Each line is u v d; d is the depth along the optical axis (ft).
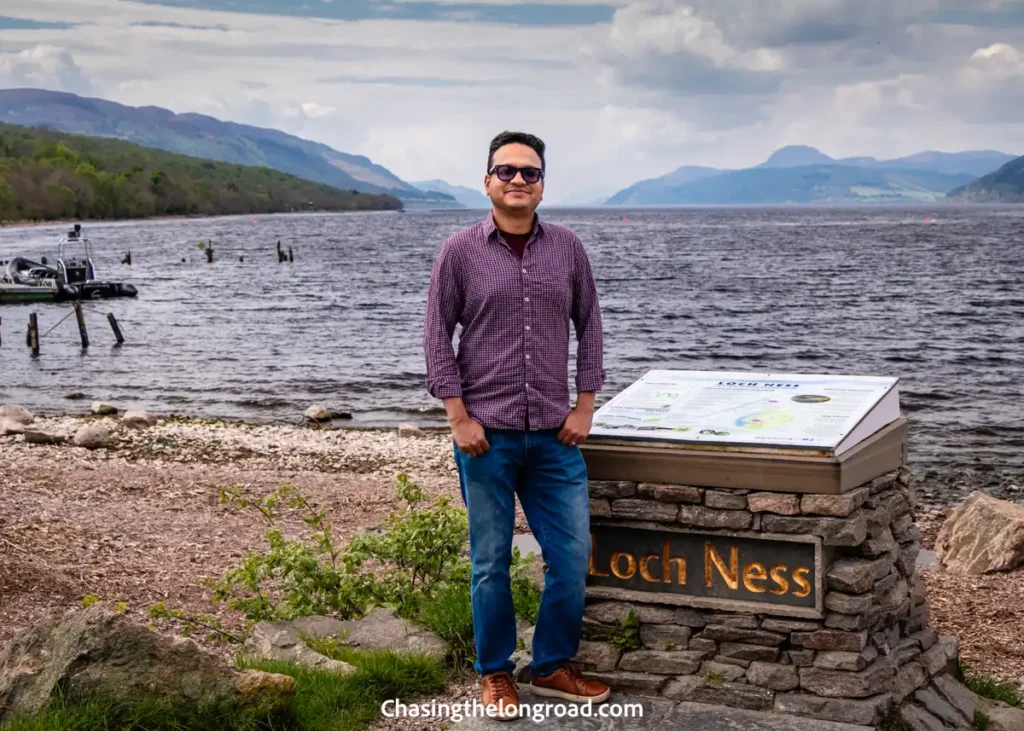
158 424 60.85
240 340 103.45
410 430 57.57
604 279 167.22
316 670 14.71
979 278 164.04
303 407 69.00
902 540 14.07
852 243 281.74
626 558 13.46
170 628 21.24
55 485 37.99
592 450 13.33
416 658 14.90
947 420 59.93
